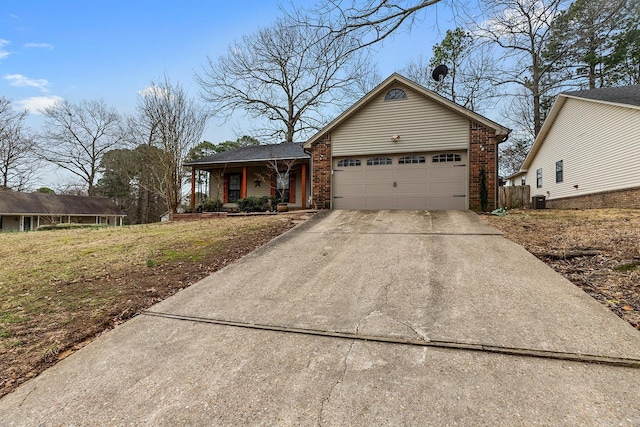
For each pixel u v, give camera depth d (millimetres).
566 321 3127
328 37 5875
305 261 5672
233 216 13055
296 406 2271
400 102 11664
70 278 5270
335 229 8133
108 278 5223
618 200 11586
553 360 2574
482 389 2301
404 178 11695
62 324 3752
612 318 3123
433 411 2127
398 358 2748
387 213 10227
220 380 2623
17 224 25391
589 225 7004
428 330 3154
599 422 1950
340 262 5477
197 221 11914
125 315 3998
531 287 3965
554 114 16266
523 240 6109
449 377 2457
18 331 3600
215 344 3193
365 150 11984
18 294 4688
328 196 12375
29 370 2943
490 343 2857
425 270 4801
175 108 16609
